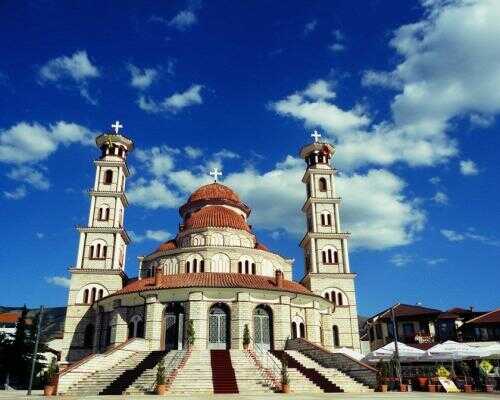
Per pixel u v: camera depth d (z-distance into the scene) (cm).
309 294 6022
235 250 6644
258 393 3550
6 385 5719
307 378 4041
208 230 6800
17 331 6119
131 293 5700
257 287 5600
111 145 7975
